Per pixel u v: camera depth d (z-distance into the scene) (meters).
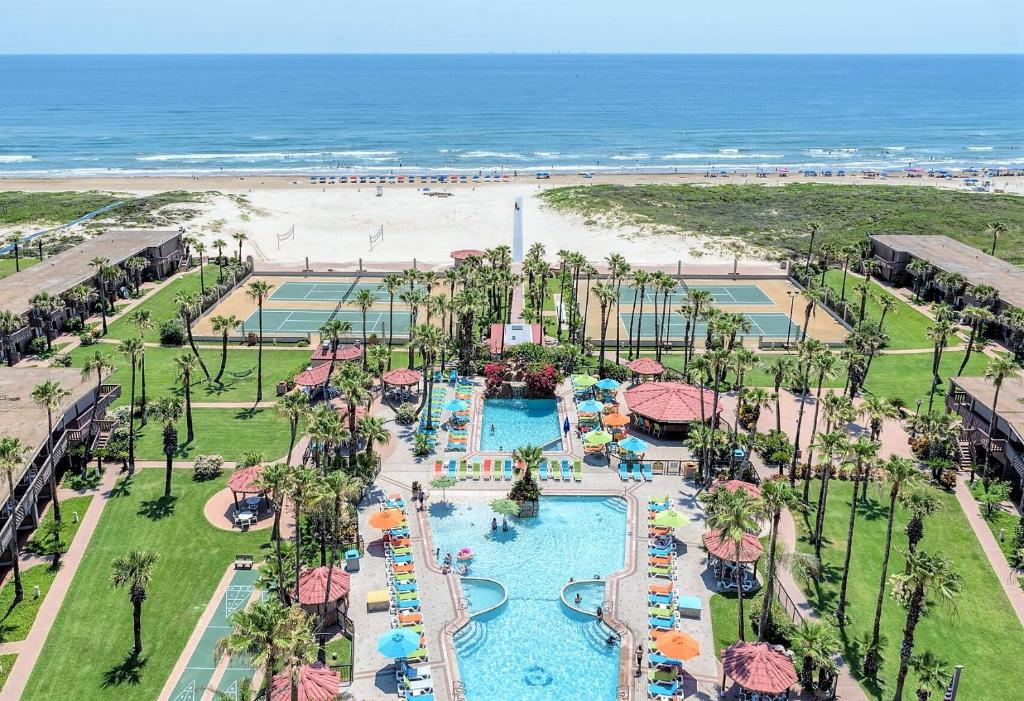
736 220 168.75
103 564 60.22
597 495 71.44
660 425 81.25
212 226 160.75
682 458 77.25
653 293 128.88
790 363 71.75
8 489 59.44
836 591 57.84
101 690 48.16
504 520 67.38
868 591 57.94
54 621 54.06
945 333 86.38
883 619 55.00
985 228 160.25
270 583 53.28
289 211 177.50
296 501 51.22
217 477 72.94
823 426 83.12
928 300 121.75
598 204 175.50
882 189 191.00
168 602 56.16
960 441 76.38
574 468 75.75
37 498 66.81
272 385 93.75
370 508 68.56
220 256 138.75
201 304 116.12
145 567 49.97
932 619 55.12
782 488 48.50
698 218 169.25
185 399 87.88
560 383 94.56
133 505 68.25
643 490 72.12
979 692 48.69
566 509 69.75
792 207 176.88
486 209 179.88
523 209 180.75
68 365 94.62
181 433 81.19
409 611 55.56
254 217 170.88
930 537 64.44
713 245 152.00
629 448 74.56
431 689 48.28
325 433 59.44
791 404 88.62
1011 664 51.06
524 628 55.19
